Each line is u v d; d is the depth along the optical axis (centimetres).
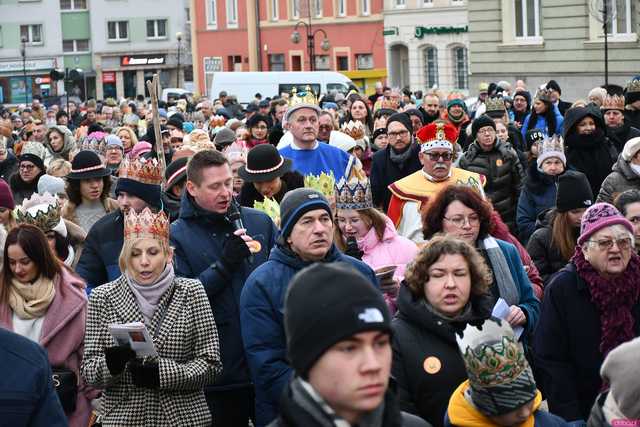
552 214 1221
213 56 9450
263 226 1070
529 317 983
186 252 1035
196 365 930
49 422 698
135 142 2458
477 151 1742
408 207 1348
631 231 917
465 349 704
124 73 10988
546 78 5825
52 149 2433
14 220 1197
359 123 2027
